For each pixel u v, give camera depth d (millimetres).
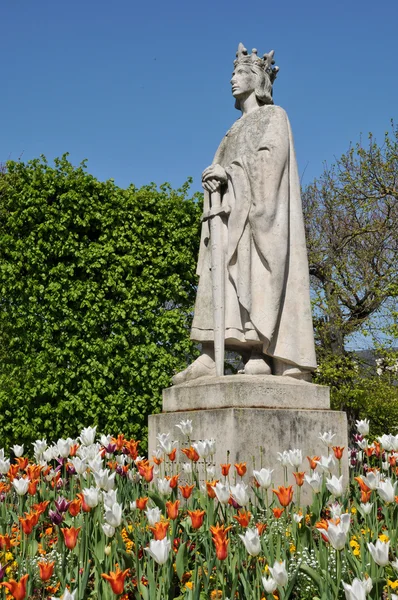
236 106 8648
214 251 7797
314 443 7035
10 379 16547
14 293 17062
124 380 17016
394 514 5316
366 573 3836
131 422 16844
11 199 17453
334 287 21422
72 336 16766
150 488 6211
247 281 7555
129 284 17547
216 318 7625
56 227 17000
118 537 4590
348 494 5984
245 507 4676
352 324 20562
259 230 7562
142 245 17703
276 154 7676
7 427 16312
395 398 18828
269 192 7590
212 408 6973
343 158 23500
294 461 5602
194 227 18344
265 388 6953
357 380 19734
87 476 5988
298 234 7910
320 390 7352
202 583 4320
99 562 4262
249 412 6664
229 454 6543
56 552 4988
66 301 16828
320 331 20703
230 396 6828
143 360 16922
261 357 7758
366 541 4688
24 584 3523
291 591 4121
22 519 4492
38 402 16609
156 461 5879
